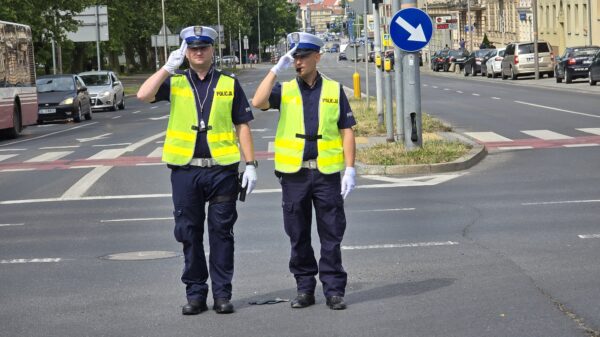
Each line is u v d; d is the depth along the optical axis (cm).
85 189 2295
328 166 1077
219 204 1076
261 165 2678
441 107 5022
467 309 1048
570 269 1238
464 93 6475
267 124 4319
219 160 1070
